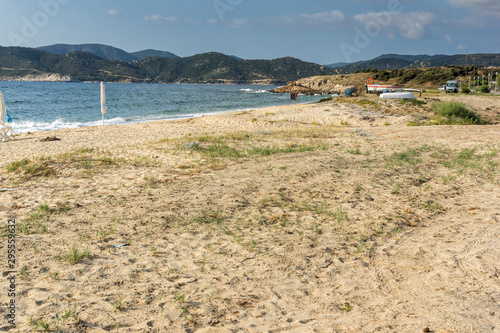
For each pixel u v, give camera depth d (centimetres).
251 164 1018
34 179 866
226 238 515
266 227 560
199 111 3906
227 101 5891
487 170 921
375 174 894
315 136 1622
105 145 1426
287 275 404
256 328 299
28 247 462
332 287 378
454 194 737
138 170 955
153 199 701
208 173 919
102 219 587
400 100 3191
